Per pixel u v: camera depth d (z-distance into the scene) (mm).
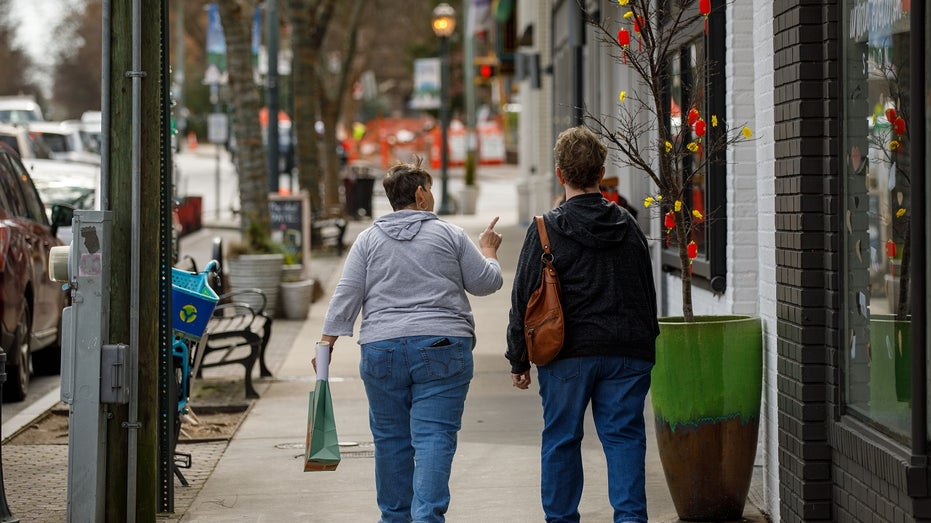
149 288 12086
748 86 14086
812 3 10977
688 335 12117
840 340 10938
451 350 11117
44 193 33344
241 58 31266
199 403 19391
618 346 10648
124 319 11977
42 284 22125
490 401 19578
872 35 10172
